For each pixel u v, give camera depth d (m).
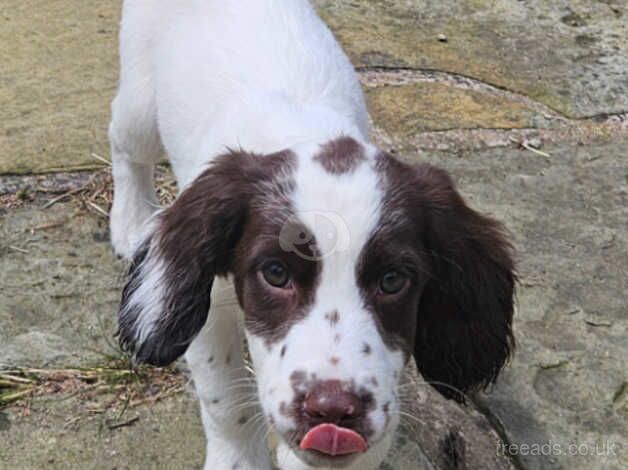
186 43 3.90
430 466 3.57
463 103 5.63
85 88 5.43
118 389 3.76
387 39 6.17
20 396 3.70
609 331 4.19
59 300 4.11
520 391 3.88
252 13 3.87
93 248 4.39
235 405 3.41
